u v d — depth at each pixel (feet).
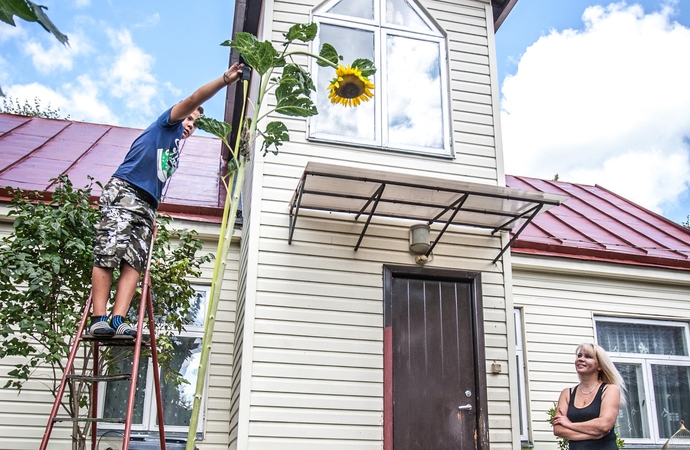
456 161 21.76
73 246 16.62
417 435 18.81
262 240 19.52
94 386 14.32
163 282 18.56
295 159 20.47
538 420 25.41
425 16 23.36
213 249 24.95
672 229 33.99
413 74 22.57
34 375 21.79
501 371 19.95
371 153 21.11
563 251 27.35
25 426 21.29
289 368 18.52
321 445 18.07
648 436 26.76
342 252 19.97
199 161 33.78
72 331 16.46
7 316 16.56
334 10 22.66
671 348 28.32
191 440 10.97
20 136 32.71
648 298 28.45
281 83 13.57
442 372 19.60
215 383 23.08
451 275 20.47
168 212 24.90
